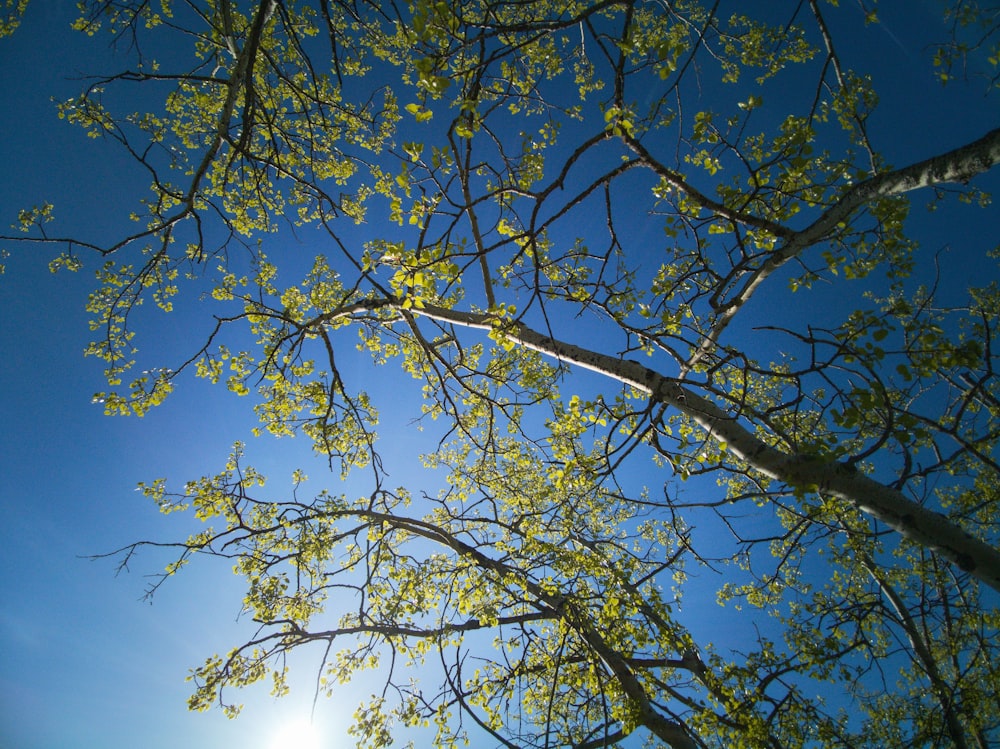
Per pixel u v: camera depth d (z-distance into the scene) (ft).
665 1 15.74
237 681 26.43
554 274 22.08
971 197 20.51
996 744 27.99
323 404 24.25
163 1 26.86
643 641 21.66
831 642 23.09
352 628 26.20
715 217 13.83
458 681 21.57
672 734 22.89
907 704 28.09
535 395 21.84
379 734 22.76
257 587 26.91
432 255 12.12
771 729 21.53
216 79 16.67
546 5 25.34
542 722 23.32
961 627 26.78
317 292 26.81
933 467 13.73
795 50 24.63
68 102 23.48
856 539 23.29
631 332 14.02
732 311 16.85
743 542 18.88
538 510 26.84
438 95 10.07
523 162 22.21
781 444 21.49
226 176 17.16
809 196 14.35
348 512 27.55
